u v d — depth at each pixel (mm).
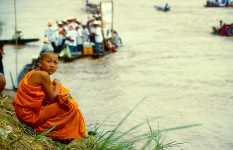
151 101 21438
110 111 19797
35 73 8477
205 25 53531
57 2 87562
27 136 8508
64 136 8805
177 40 42062
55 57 8719
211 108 20078
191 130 16922
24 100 8531
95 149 9492
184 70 28672
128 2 89188
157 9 73688
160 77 26797
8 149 7461
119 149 9656
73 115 8805
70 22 36875
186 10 72375
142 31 48938
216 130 17000
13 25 51406
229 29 44750
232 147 15258
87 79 26734
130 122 18016
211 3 76812
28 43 41500
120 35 46156
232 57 33031
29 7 76812
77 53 34250
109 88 24359
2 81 8602
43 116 8602
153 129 17000
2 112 9945
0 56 20031
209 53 34844
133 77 26922
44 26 52594
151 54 34906
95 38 35094
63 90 8969
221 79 25938
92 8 70438
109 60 32844
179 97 22125
